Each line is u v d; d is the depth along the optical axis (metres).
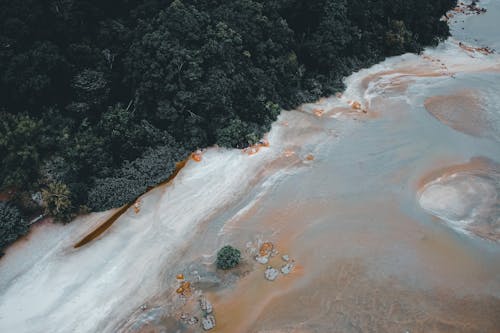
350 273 32.09
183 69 42.69
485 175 41.22
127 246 33.94
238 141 42.88
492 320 29.27
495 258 33.56
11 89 36.88
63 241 34.16
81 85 39.44
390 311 29.62
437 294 30.81
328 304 30.03
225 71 44.12
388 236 35.09
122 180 37.94
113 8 44.97
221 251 32.31
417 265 32.81
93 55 41.19
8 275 31.73
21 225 34.09
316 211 37.31
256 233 35.19
